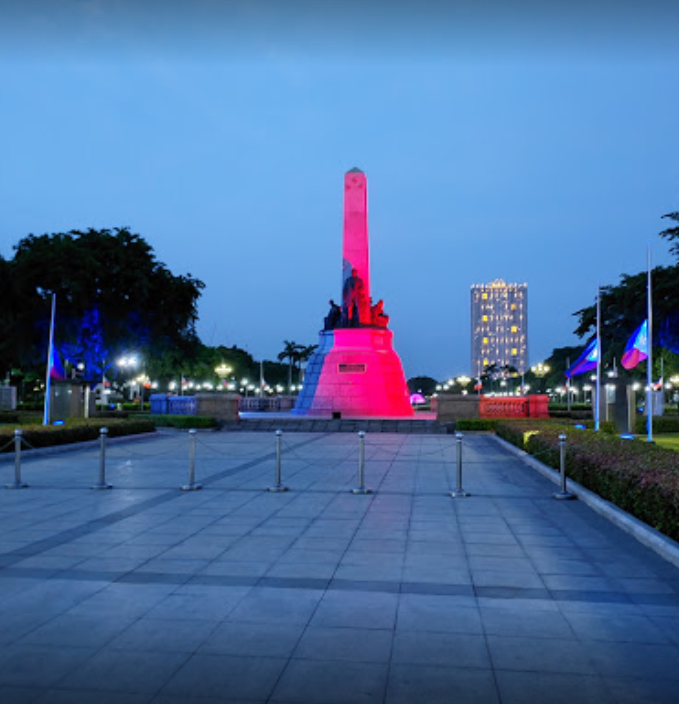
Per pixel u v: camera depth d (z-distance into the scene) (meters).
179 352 60.25
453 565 8.73
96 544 9.82
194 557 9.08
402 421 37.19
